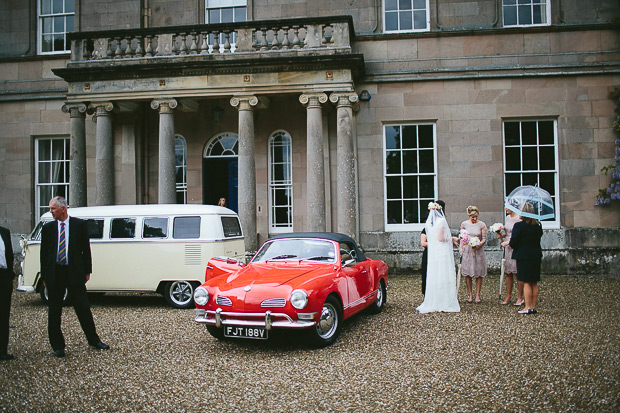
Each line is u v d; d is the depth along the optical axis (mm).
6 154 15625
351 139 12828
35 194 15656
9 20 15828
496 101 13930
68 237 6066
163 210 9695
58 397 4520
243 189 12711
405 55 14242
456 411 4043
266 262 7270
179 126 15055
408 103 14156
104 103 13273
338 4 14531
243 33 13039
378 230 14102
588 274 13352
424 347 6047
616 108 13586
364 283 7484
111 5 15289
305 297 5805
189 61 12719
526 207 7922
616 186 13430
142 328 7406
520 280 8156
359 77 14078
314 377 4980
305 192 14469
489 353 5715
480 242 8969
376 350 5965
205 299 6301
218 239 9430
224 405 4273
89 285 9648
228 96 13047
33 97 15516
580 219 13688
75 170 13336
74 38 13398
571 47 13867
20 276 10008
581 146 13742
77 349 6203
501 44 14023
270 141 14773
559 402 4188
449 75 14016
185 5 15117
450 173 14000
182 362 5602
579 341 6148
